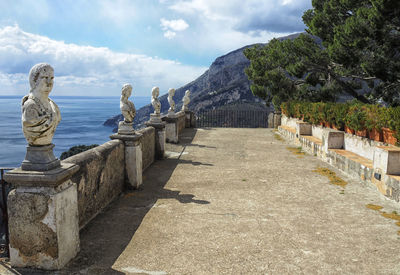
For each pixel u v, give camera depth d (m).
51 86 2.99
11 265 3.02
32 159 2.94
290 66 13.19
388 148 5.45
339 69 12.84
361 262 3.23
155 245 3.57
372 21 8.97
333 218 4.46
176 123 11.20
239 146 10.86
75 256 3.28
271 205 4.99
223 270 3.04
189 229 4.02
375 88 13.08
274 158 8.84
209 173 7.06
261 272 3.01
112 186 5.11
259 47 17.02
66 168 3.08
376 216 4.53
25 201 2.90
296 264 3.18
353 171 6.65
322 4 12.91
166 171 7.22
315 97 14.45
